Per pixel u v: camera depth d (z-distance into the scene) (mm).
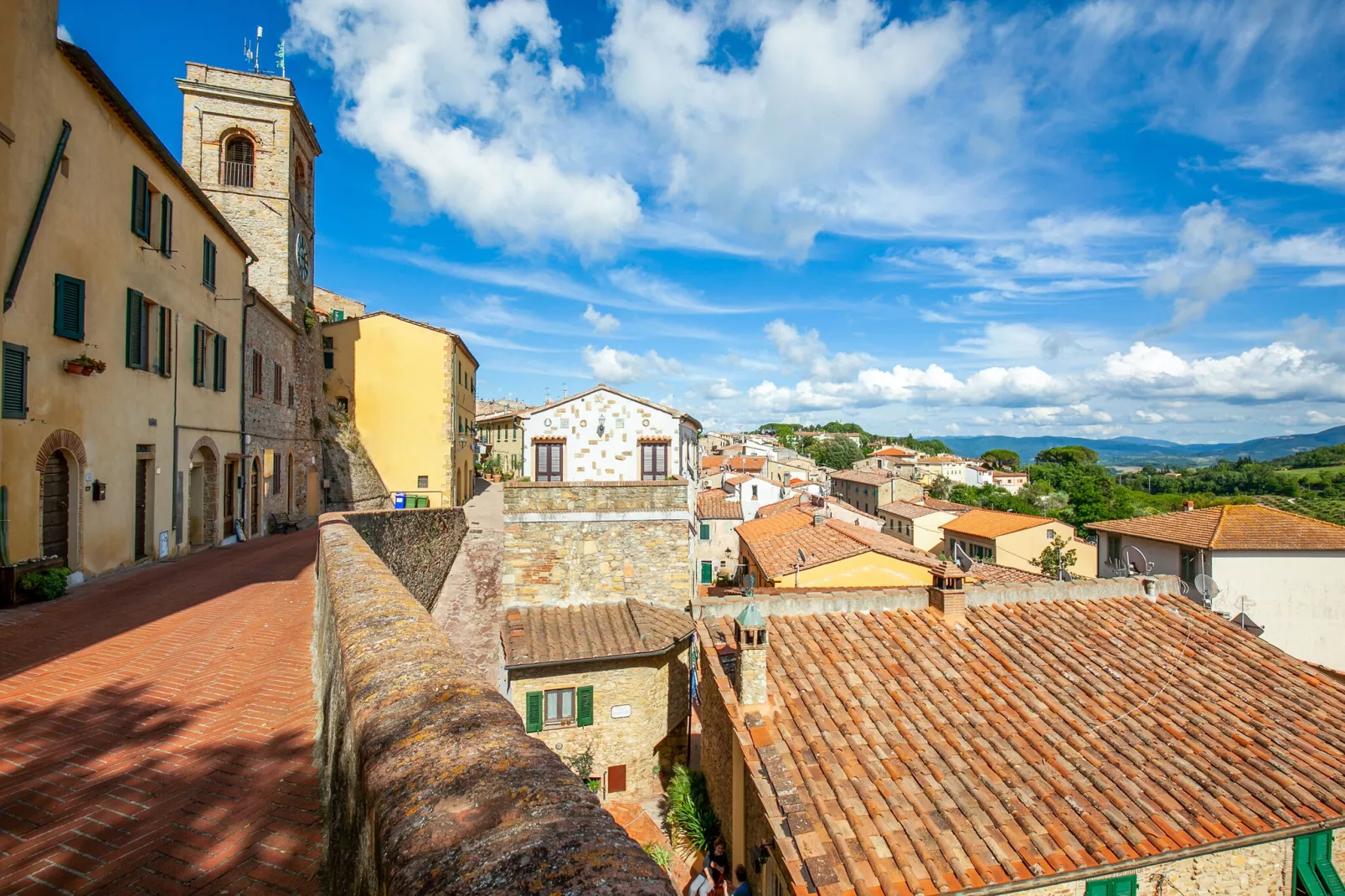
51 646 7918
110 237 13688
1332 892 7859
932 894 6691
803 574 20000
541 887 1311
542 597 15016
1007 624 11898
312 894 3420
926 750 8531
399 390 34156
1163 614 12500
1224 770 8516
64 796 4348
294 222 28375
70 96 12359
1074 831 7465
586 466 23469
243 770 4773
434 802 1810
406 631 3836
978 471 107438
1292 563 24812
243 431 21266
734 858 9734
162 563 15438
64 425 12156
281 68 28438
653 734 14133
